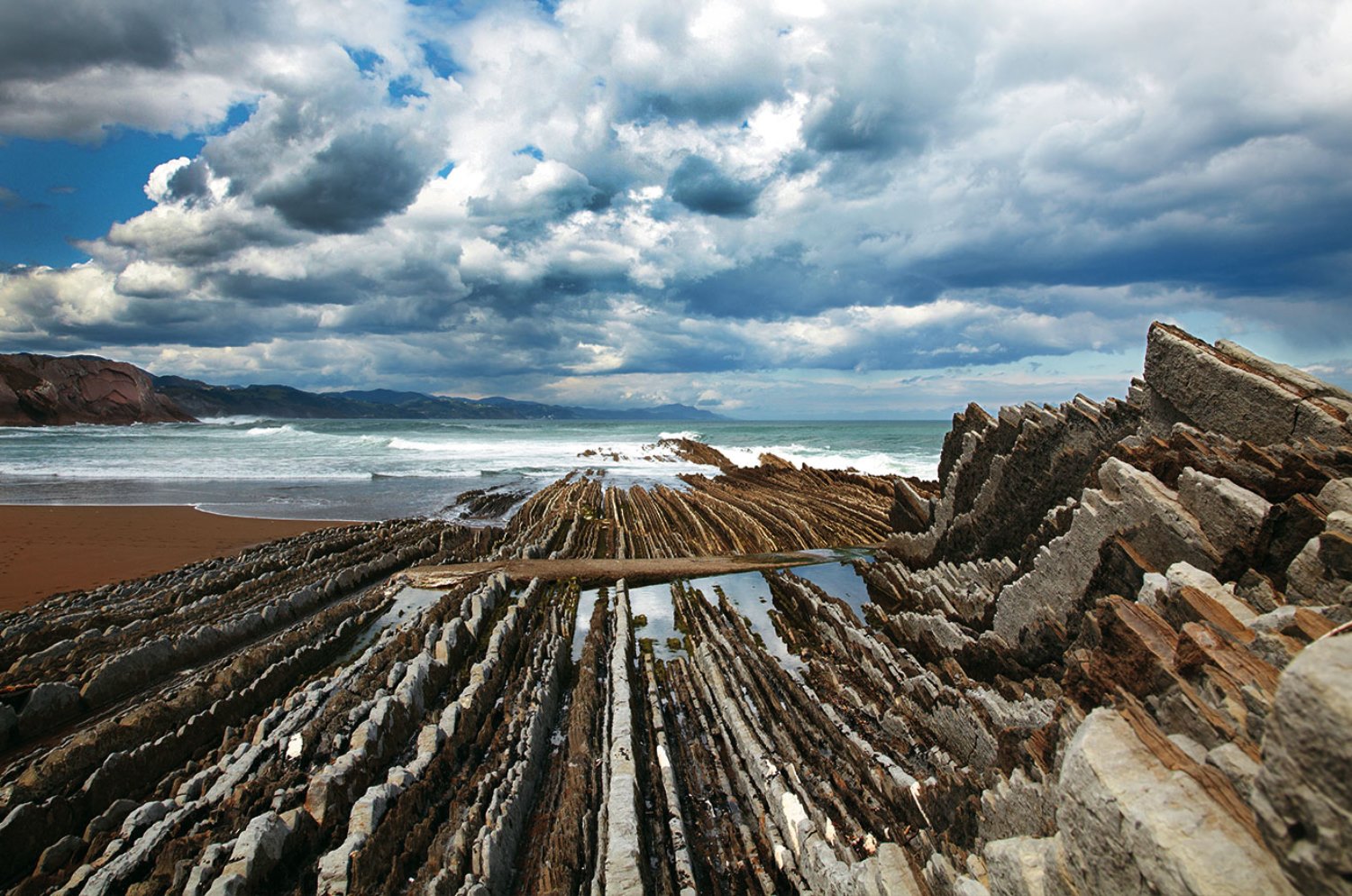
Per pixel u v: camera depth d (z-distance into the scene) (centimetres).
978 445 1664
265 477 4528
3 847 742
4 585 1956
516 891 789
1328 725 329
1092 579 962
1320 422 808
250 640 1527
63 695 1130
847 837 827
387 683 1141
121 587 1845
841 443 8031
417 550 2352
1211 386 948
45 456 5484
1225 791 417
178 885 695
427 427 14650
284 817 779
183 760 993
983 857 605
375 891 731
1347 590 565
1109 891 436
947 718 1009
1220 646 560
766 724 1122
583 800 908
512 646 1424
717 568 2189
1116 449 1047
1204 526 805
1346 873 317
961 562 1628
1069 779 489
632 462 6122
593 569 2130
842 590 2003
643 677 1408
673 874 812
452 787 933
